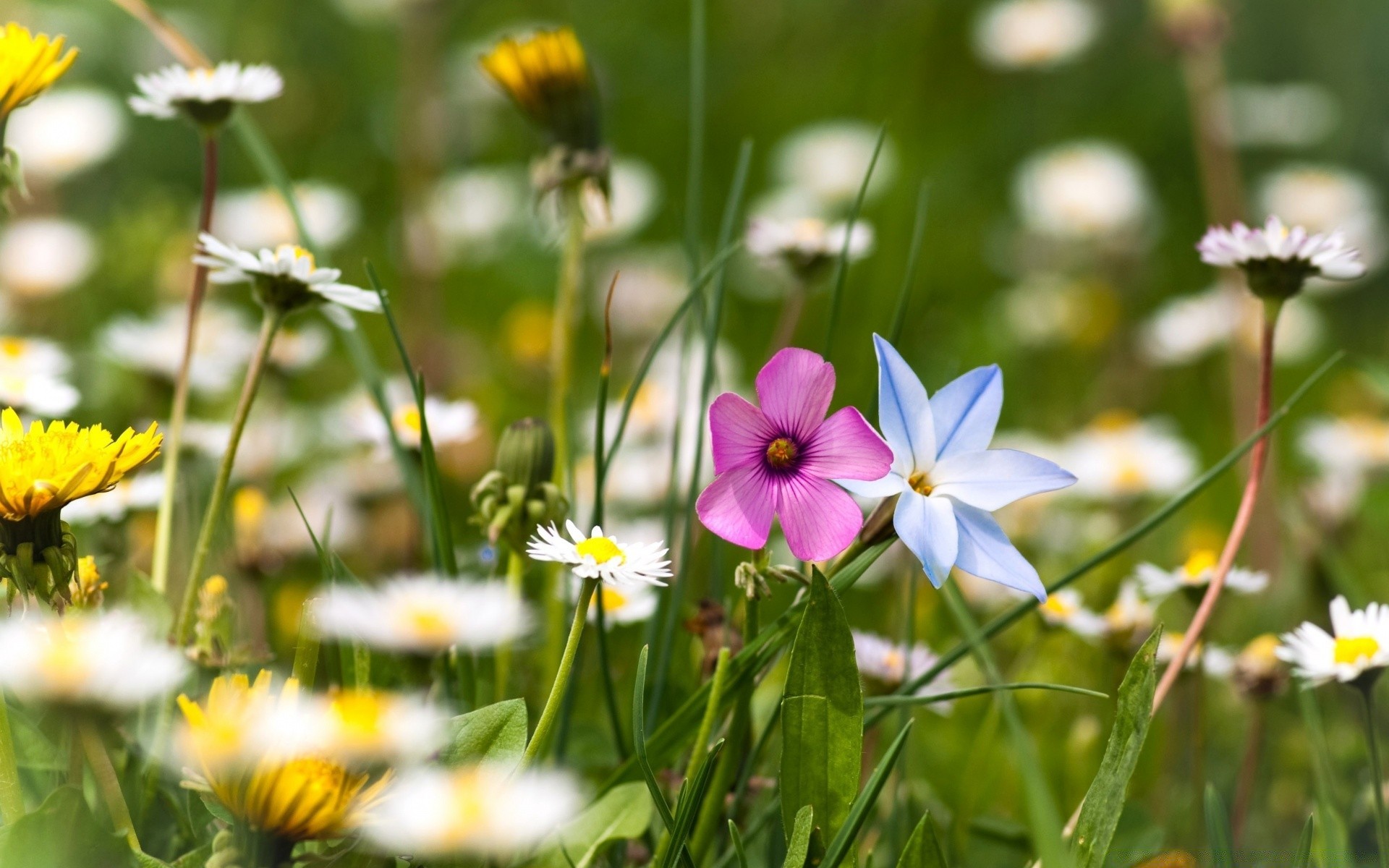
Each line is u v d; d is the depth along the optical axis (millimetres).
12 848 910
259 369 980
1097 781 938
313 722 896
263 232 2041
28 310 1876
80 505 1054
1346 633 990
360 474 1399
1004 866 1070
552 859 961
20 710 968
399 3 2428
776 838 989
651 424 1536
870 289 2312
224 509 1132
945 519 927
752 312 2279
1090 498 1573
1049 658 1184
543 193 1105
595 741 1039
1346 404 2117
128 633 897
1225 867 982
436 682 991
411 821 888
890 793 1052
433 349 1997
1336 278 994
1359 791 1088
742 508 928
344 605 943
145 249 2080
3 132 977
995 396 945
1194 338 2104
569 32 1099
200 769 910
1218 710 1220
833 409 1946
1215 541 1559
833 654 935
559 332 1111
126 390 1500
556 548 930
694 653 1057
